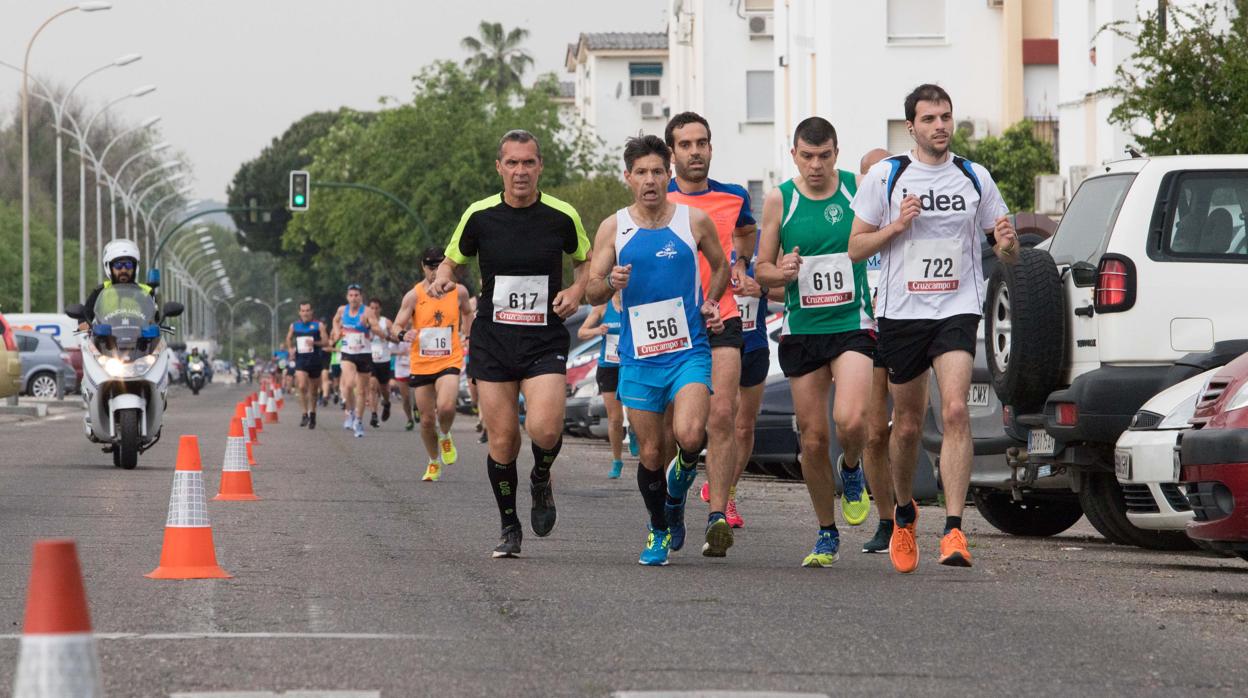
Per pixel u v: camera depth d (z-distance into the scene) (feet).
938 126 80.53
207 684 52.01
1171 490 86.38
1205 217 94.58
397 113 625.00
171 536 79.41
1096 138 265.75
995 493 111.04
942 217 80.59
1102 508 98.48
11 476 149.59
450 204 619.26
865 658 57.36
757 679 53.16
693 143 93.30
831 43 370.94
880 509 90.17
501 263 86.02
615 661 56.39
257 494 131.95
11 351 148.15
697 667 55.26
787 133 427.33
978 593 74.84
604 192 508.94
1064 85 279.08
